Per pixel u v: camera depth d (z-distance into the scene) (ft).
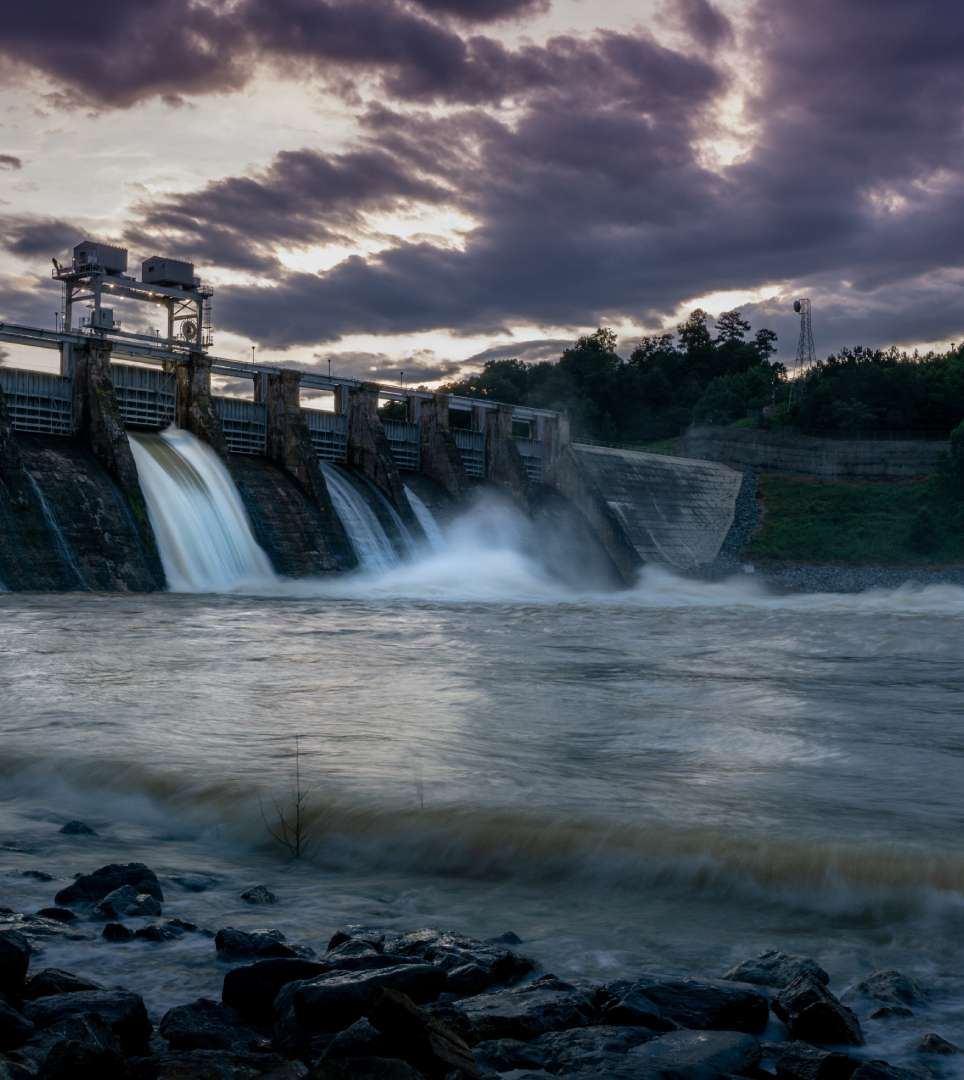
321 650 105.29
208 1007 23.90
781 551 355.97
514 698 74.33
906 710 70.74
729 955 29.22
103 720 61.31
